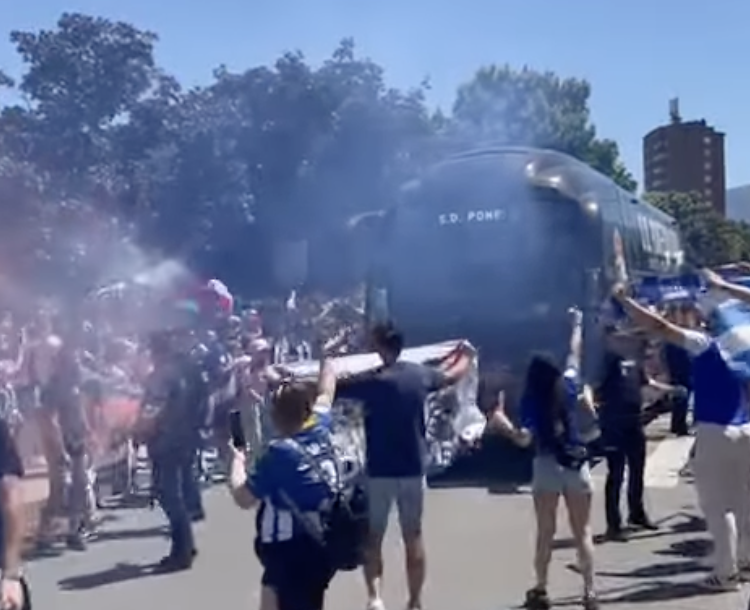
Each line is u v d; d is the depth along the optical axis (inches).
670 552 455.8
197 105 1740.9
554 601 383.6
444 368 458.0
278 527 259.6
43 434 494.9
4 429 204.2
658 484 619.8
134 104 1689.2
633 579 410.9
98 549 496.4
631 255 851.4
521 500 602.5
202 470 634.2
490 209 713.6
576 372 376.5
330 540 259.4
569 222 700.7
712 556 416.5
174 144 1697.8
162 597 408.8
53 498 497.4
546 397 366.6
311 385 272.8
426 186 727.7
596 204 706.2
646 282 756.0
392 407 352.2
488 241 710.5
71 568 458.0
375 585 355.3
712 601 376.8
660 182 5836.6
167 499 457.7
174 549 455.8
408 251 728.3
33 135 1600.6
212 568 454.0
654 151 5900.6
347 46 1836.9
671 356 639.8
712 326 386.6
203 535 518.9
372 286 736.3
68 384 504.7
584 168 750.5
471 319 706.8
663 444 776.9
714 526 385.7
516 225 708.0
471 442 528.7
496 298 705.0
